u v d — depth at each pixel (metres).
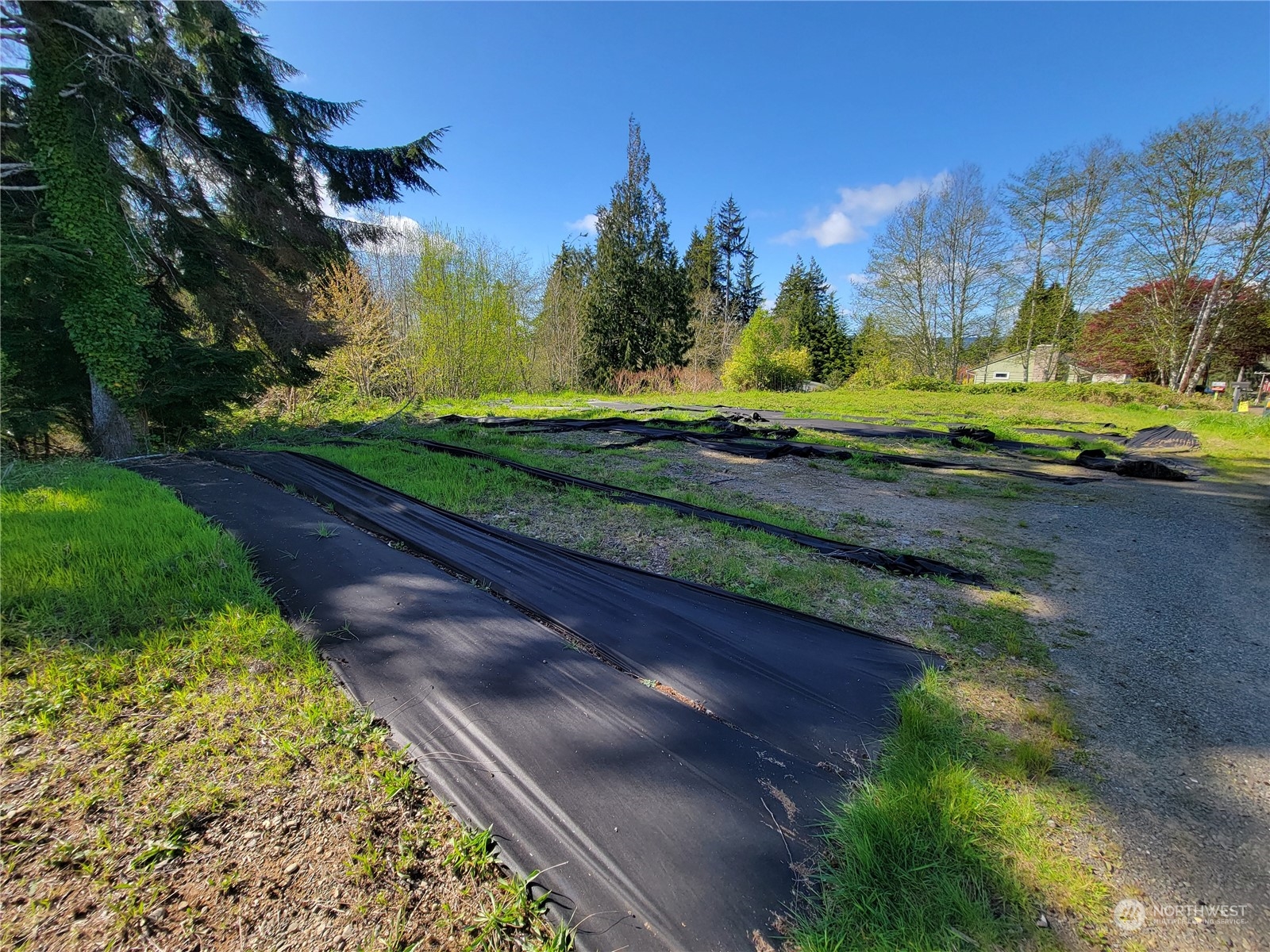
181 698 1.91
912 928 1.25
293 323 8.77
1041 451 9.08
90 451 7.77
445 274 17.33
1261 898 1.37
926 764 1.78
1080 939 1.26
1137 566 3.85
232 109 8.02
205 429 8.70
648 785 1.60
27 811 1.45
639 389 23.80
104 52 6.31
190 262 7.83
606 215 23.84
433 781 1.60
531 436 8.99
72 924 1.18
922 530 4.58
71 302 6.83
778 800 1.58
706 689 2.14
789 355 28.09
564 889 1.29
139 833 1.40
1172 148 17.91
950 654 2.57
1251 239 17.33
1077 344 24.02
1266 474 7.42
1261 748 1.96
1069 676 2.42
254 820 1.46
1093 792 1.73
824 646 2.53
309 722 1.82
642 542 3.90
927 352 26.34
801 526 4.41
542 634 2.46
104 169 6.75
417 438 8.28
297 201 9.20
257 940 1.17
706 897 1.28
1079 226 21.83
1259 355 22.34
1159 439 10.52
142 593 2.55
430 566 3.15
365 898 1.27
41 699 1.86
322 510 4.18
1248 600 3.29
